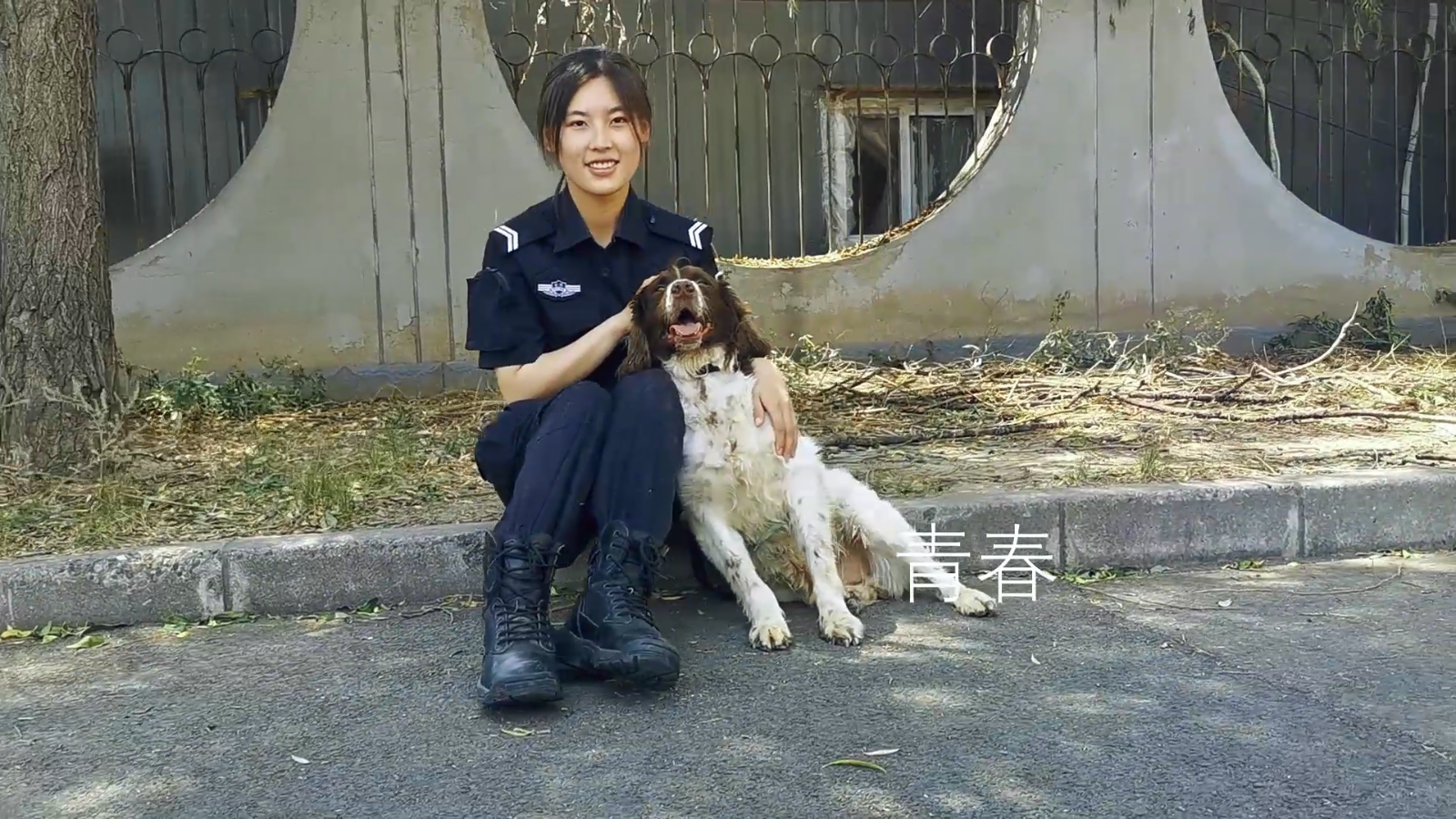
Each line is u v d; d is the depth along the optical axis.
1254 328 7.55
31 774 2.57
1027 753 2.60
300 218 6.64
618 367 3.46
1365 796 2.38
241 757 2.64
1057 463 4.70
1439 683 2.97
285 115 6.58
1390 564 4.09
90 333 4.78
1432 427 5.30
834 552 3.57
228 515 4.11
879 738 2.68
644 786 2.46
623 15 8.12
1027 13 7.36
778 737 2.69
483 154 6.77
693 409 3.45
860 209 7.80
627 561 3.09
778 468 3.54
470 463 4.85
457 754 2.63
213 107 8.26
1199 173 7.45
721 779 2.49
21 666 3.26
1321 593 3.75
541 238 3.42
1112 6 7.26
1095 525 4.10
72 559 3.60
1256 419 5.54
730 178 8.51
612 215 3.45
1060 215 7.34
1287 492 4.20
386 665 3.20
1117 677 3.03
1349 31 8.95
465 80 6.71
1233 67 8.94
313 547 3.71
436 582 3.79
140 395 5.97
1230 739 2.66
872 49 7.67
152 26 8.14
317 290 6.69
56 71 4.64
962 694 2.93
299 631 3.53
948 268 7.27
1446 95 8.52
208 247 6.57
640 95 3.34
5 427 4.67
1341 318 7.64
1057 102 7.27
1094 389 6.27
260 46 8.22
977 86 8.80
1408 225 9.10
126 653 3.35
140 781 2.53
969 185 7.26
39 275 4.65
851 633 3.30
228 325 6.61
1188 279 7.50
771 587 3.76
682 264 3.48
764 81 7.54
